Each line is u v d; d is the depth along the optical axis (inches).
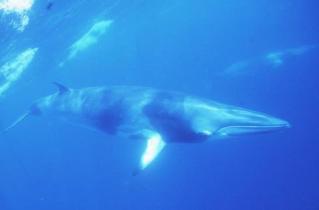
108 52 1918.1
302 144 1256.8
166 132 397.1
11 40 847.7
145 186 1332.4
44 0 721.0
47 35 992.2
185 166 1370.6
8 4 660.7
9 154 1946.4
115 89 468.8
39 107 579.8
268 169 1235.9
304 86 1413.6
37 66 1262.3
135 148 1166.3
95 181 1450.5
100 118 463.8
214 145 1344.7
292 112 1302.9
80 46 1412.4
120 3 1149.7
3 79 1154.0
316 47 1456.7
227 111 369.7
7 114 1710.1
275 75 1434.5
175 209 1208.2
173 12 1863.9
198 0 1763.0
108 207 1332.4
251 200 1139.3
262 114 358.3
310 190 1080.2
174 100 402.9
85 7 962.1
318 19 1841.8
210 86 1414.9
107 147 1342.3
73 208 1464.1
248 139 1338.6
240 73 1423.5
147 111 413.7
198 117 377.1
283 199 1088.8
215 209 1155.3
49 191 1704.0
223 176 1279.5
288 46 1640.0
